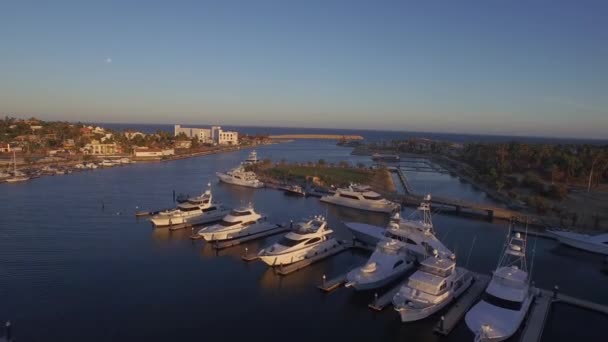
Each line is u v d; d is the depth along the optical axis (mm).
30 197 91250
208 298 41344
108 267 49250
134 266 49781
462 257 55906
